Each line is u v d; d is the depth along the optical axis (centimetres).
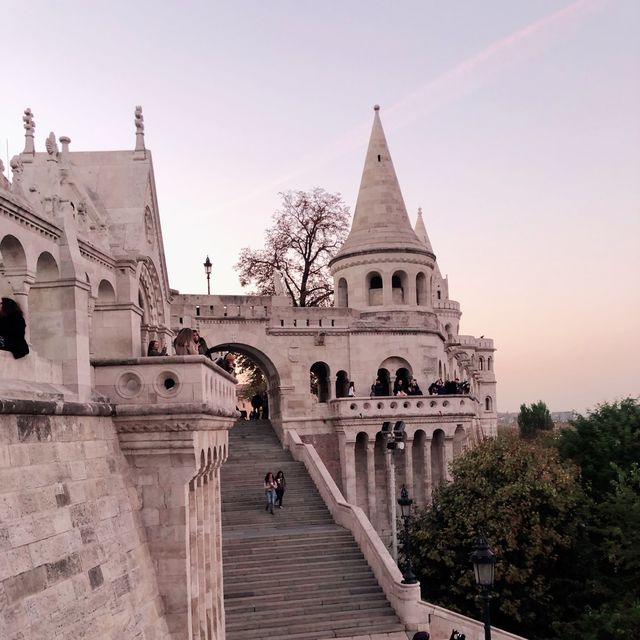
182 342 1816
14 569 1029
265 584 2850
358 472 4409
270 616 2658
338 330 4556
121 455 1541
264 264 5731
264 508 3550
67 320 1427
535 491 3316
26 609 1038
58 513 1194
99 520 1340
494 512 3216
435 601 3375
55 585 1127
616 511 3203
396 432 3206
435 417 4372
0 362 1191
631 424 3916
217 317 4334
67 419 1300
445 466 4394
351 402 4281
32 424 1165
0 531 1016
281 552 3072
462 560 3278
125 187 2127
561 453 4009
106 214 2067
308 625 2617
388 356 4669
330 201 5816
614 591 3106
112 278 1919
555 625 2966
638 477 3378
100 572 1284
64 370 1416
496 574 3127
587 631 2828
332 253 5788
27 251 1325
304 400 4438
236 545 3098
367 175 5003
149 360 1555
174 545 1542
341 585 2881
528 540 3206
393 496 3272
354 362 4597
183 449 1552
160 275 2445
